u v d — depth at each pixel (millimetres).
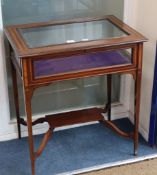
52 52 1796
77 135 2480
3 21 2199
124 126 2562
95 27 2113
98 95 2600
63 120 2219
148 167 2201
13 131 2447
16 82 2258
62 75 1894
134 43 1916
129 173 2154
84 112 2297
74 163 2227
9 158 2283
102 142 2410
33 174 2094
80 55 1984
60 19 2311
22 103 2441
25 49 1811
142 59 2117
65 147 2367
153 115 2271
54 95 2486
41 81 1871
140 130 2482
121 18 2408
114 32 2041
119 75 2568
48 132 2178
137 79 2033
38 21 2273
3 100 2342
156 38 2160
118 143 2396
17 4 2188
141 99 2432
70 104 2559
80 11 2328
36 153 2102
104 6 2359
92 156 2283
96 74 1952
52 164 2223
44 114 2508
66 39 1965
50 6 2256
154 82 2191
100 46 1859
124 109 2625
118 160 2246
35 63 1971
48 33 2037
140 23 2305
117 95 2629
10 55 2184
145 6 2221
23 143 2414
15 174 2160
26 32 2041
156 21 2131
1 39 2180
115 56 2055
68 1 2273
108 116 2551
